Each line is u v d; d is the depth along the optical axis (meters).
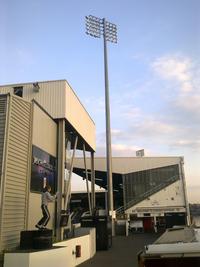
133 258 15.90
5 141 14.33
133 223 39.09
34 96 24.19
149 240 26.36
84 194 57.06
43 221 13.54
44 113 20.47
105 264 14.19
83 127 30.64
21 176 15.77
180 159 60.25
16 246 14.05
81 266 13.84
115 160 59.66
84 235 16.53
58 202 22.52
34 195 17.45
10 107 14.96
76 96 27.69
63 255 12.34
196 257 5.05
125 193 58.47
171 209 57.94
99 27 41.16
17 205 15.08
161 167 59.91
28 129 17.08
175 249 5.22
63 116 23.58
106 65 38.97
